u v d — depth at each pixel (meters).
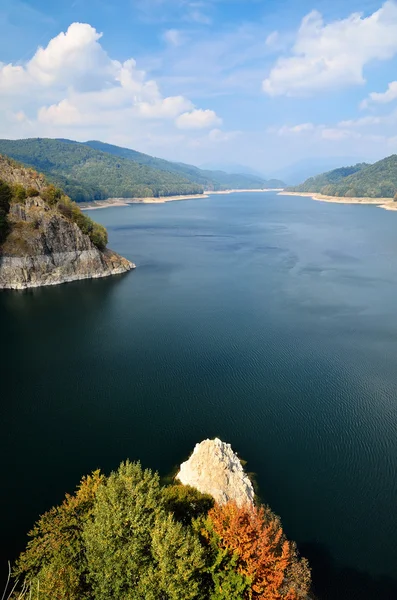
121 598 26.56
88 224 151.75
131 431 57.34
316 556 38.62
